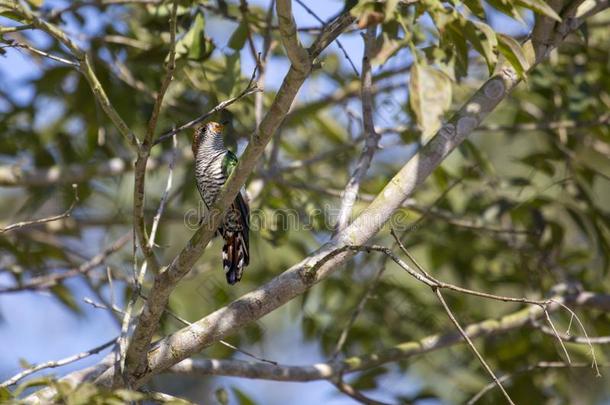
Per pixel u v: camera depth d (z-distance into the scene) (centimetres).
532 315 1029
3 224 1316
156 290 693
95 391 591
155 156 1345
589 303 1038
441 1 722
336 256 746
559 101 1266
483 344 1281
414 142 1265
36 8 1180
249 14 1095
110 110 680
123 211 1470
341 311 1338
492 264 1375
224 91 996
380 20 679
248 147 662
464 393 1259
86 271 1220
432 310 1327
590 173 1265
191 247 676
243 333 1295
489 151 1800
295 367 918
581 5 856
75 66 702
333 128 1480
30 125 1380
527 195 1295
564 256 1342
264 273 1357
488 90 813
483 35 742
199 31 983
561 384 1253
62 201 1396
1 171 1277
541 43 839
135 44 1231
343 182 1512
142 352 723
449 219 1190
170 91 1272
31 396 700
